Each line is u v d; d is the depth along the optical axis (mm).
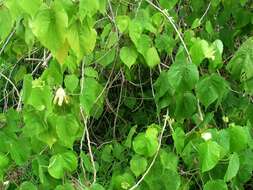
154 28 1405
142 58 1493
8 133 1359
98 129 1997
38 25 936
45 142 1263
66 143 1229
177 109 1340
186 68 1230
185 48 1268
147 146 1234
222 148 1170
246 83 1341
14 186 1490
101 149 1886
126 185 1290
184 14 1794
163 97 1382
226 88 1428
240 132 1199
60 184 1295
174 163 1298
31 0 944
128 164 1632
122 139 1859
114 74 1779
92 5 1023
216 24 1766
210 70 1355
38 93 1164
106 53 1479
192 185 1516
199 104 1419
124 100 1832
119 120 1946
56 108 1234
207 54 1259
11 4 982
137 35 1323
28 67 1866
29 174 1536
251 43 1306
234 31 1721
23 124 1406
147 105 1933
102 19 1481
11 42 1609
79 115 1359
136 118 1908
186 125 1552
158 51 1492
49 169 1215
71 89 1294
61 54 975
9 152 1321
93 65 1718
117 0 1562
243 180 1319
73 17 1008
